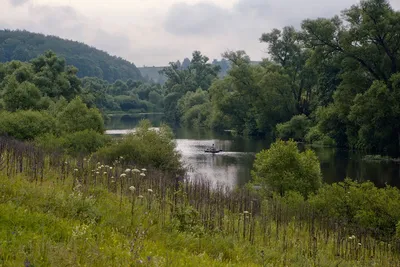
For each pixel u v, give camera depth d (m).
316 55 55.53
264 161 22.88
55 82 70.38
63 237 7.62
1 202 8.93
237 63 77.44
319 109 58.09
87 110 37.44
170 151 29.41
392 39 49.34
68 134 31.67
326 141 58.19
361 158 45.28
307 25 53.75
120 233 8.71
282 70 75.62
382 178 34.25
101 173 17.14
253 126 77.94
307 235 14.35
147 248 7.84
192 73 149.75
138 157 27.52
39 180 13.34
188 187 18.62
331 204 18.22
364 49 50.19
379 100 45.38
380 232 16.09
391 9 48.56
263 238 12.34
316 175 22.83
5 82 68.56
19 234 7.04
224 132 86.38
